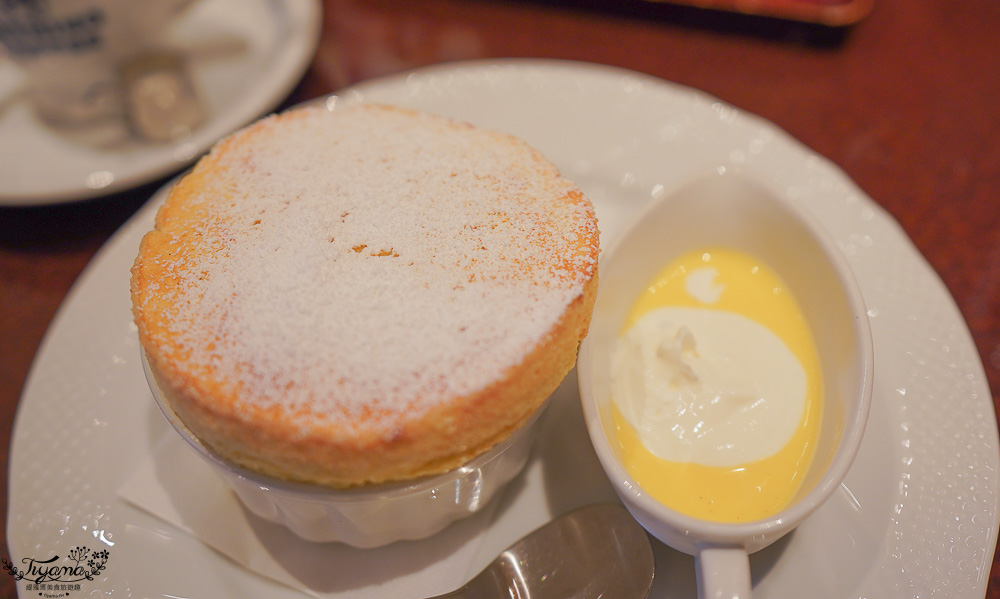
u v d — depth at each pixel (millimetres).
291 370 167
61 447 209
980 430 203
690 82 320
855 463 200
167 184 278
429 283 177
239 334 171
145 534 197
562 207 193
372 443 161
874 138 297
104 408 215
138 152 291
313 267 180
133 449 209
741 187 225
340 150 205
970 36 337
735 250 232
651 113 277
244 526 200
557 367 178
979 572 182
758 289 225
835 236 244
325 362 167
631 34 342
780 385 205
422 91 282
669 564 193
